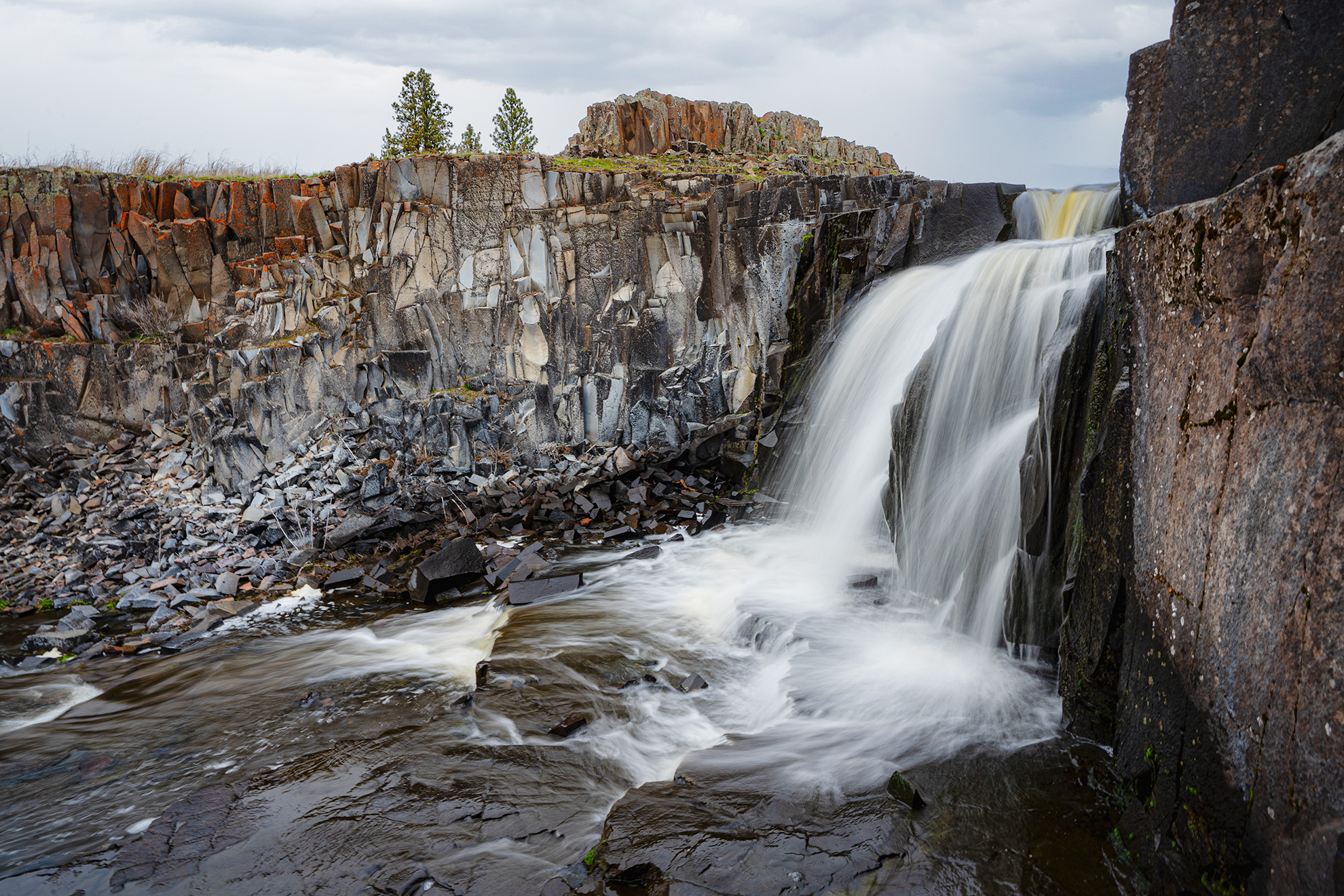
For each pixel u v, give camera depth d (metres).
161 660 8.66
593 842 4.95
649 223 14.59
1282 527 3.15
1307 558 2.96
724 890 4.27
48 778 6.10
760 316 13.99
